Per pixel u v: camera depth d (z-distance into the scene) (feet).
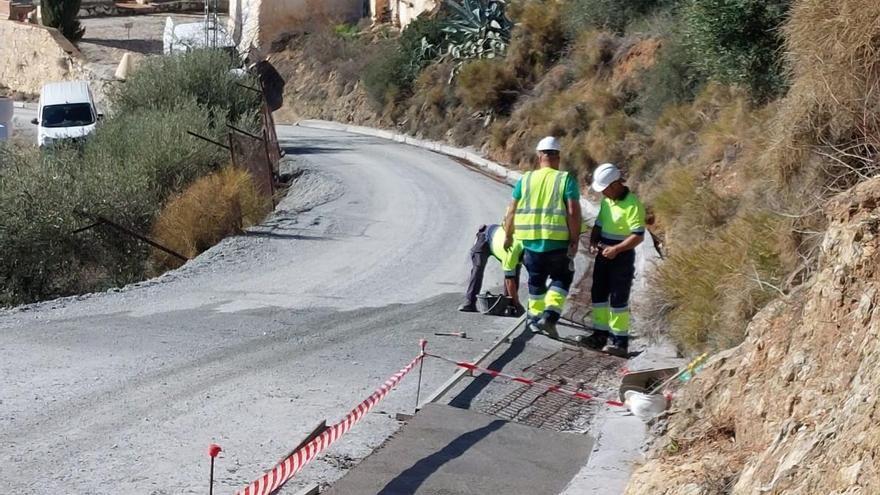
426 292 46.24
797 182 33.73
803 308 20.74
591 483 21.71
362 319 40.65
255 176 74.79
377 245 58.23
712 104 64.03
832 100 32.58
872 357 16.37
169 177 75.05
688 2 63.31
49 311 41.47
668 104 71.72
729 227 36.70
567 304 42.93
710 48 57.26
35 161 71.31
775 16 53.42
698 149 59.72
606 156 73.26
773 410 19.58
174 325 38.99
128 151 79.10
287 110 160.25
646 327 35.91
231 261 52.75
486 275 50.11
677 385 27.40
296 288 46.68
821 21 33.30
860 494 13.82
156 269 61.36
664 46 77.25
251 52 172.96
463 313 41.65
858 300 18.60
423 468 23.41
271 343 36.47
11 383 30.91
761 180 38.81
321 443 22.45
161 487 23.07
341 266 52.24
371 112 138.72
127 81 106.32
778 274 29.58
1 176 64.80
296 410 28.89
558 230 34.27
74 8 191.21
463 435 25.70
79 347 35.35
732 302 29.66
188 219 62.28
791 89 37.45
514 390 30.83
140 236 58.59
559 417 28.40
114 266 61.82
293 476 23.72
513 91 106.93
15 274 59.98
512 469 23.57
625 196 34.09
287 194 81.35
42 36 185.06
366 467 23.43
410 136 122.62
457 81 117.50
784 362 19.89
